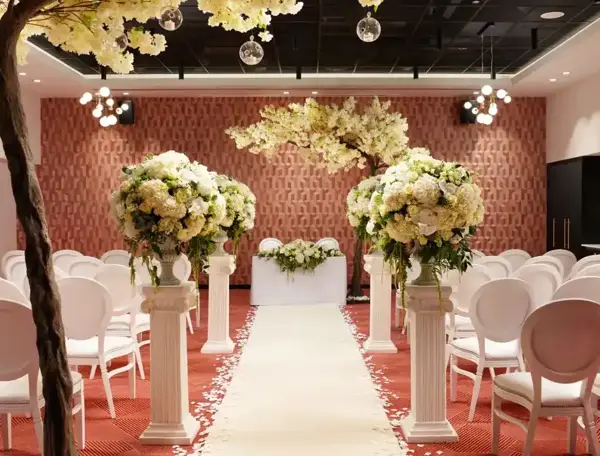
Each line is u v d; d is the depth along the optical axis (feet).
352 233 38.55
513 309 13.47
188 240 12.85
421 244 12.00
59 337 5.37
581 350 10.36
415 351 12.76
